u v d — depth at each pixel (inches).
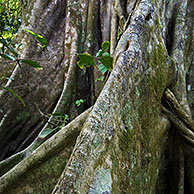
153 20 101.6
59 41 142.4
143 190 80.8
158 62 99.7
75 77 129.0
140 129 82.4
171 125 113.3
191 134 109.6
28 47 131.7
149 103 91.1
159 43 104.8
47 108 130.0
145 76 88.9
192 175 114.2
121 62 78.2
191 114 118.3
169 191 119.4
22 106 124.6
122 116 73.0
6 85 121.1
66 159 90.1
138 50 84.9
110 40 128.2
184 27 132.0
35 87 129.0
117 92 71.8
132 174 73.1
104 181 58.4
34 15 139.2
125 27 108.7
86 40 139.8
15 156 101.3
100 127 63.3
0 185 83.3
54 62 136.0
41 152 88.0
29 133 125.6
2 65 127.2
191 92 130.4
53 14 145.9
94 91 129.6
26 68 127.6
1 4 184.7
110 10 140.6
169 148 118.0
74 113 122.6
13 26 184.9
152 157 90.4
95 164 58.6
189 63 136.6
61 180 55.1
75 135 90.4
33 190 87.0
